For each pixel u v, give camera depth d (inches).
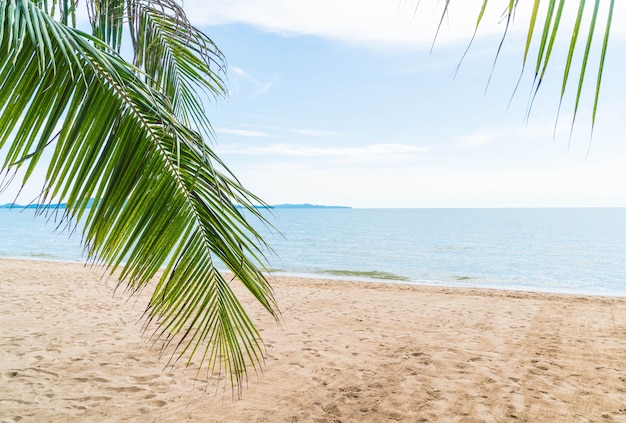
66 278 491.2
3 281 457.7
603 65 20.2
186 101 109.0
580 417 151.0
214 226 68.2
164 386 176.9
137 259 64.9
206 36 88.6
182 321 72.5
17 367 193.8
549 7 20.8
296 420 148.4
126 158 61.5
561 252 1323.8
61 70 57.7
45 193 55.9
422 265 974.4
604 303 391.9
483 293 458.9
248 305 359.6
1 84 55.5
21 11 49.9
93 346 227.9
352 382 183.3
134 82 59.0
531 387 178.1
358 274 762.8
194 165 64.0
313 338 255.1
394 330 277.6
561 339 255.9
